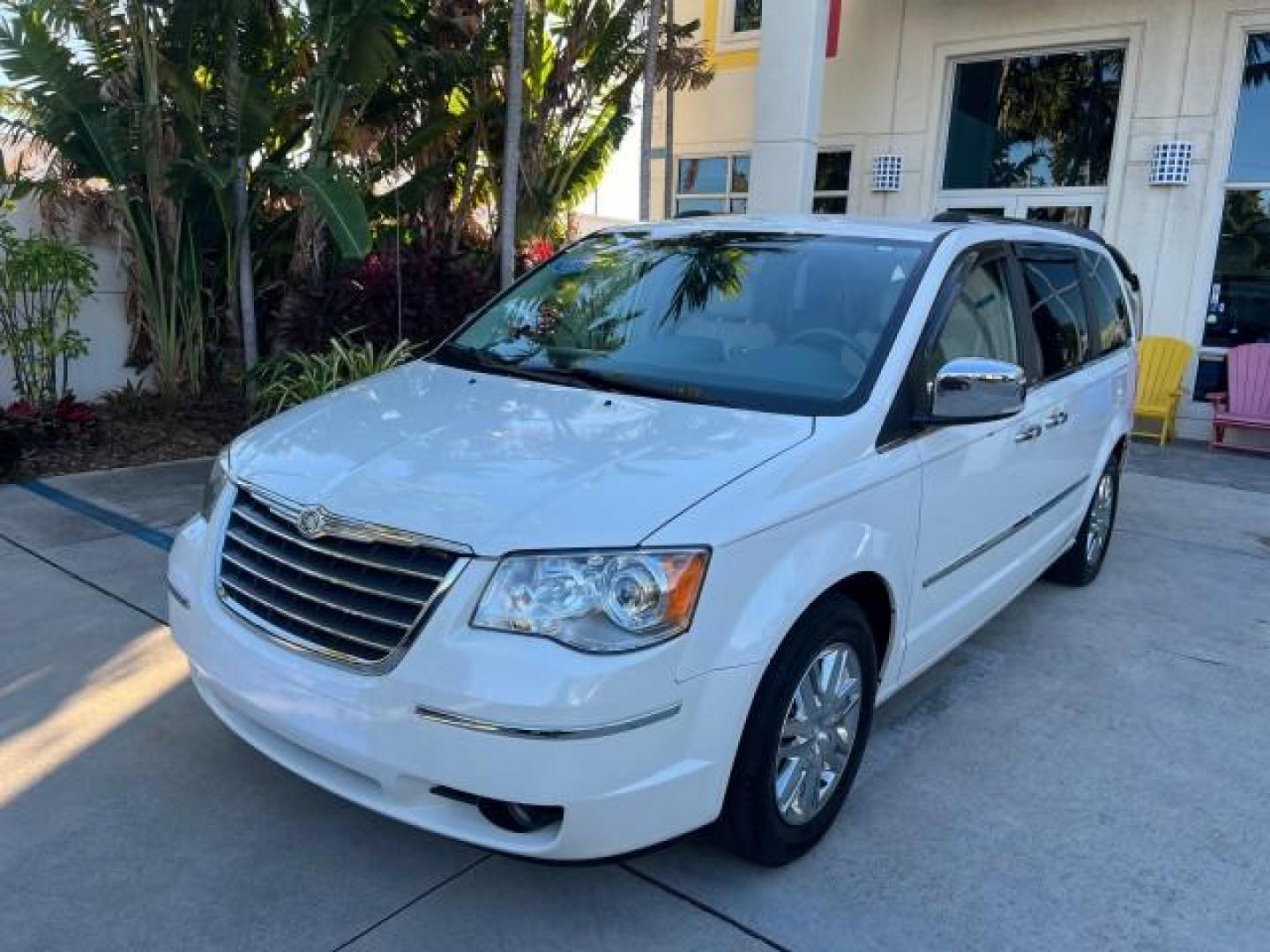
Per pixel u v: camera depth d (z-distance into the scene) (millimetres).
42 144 8078
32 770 3307
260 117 7793
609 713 2365
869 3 11898
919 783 3510
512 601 2418
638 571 2438
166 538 5570
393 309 8383
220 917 2684
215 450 7762
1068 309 4918
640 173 10164
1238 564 6234
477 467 2764
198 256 8633
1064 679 4434
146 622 4438
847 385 3289
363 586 2574
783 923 2754
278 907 2729
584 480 2664
